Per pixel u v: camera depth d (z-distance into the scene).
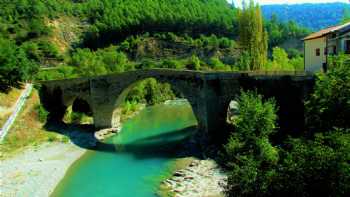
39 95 57.94
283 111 38.44
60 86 58.47
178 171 35.66
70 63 97.19
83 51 106.81
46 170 36.84
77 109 64.62
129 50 120.62
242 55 70.06
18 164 38.19
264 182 14.92
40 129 51.19
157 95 87.62
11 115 48.03
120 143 49.22
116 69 88.38
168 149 44.75
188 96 47.28
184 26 132.38
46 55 104.62
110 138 52.34
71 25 130.00
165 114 70.06
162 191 31.42
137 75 51.50
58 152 43.66
